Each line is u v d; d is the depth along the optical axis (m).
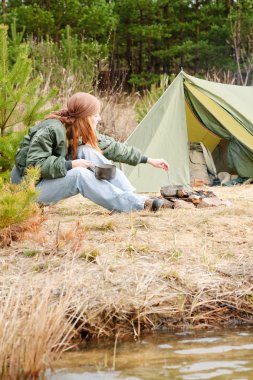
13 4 24.61
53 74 13.57
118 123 13.01
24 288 3.59
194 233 4.83
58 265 4.00
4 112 6.25
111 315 3.51
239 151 8.22
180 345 3.30
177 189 5.86
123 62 30.88
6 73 6.40
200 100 8.19
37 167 4.71
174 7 28.31
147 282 3.79
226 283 3.90
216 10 27.69
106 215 5.41
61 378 2.84
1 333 2.93
